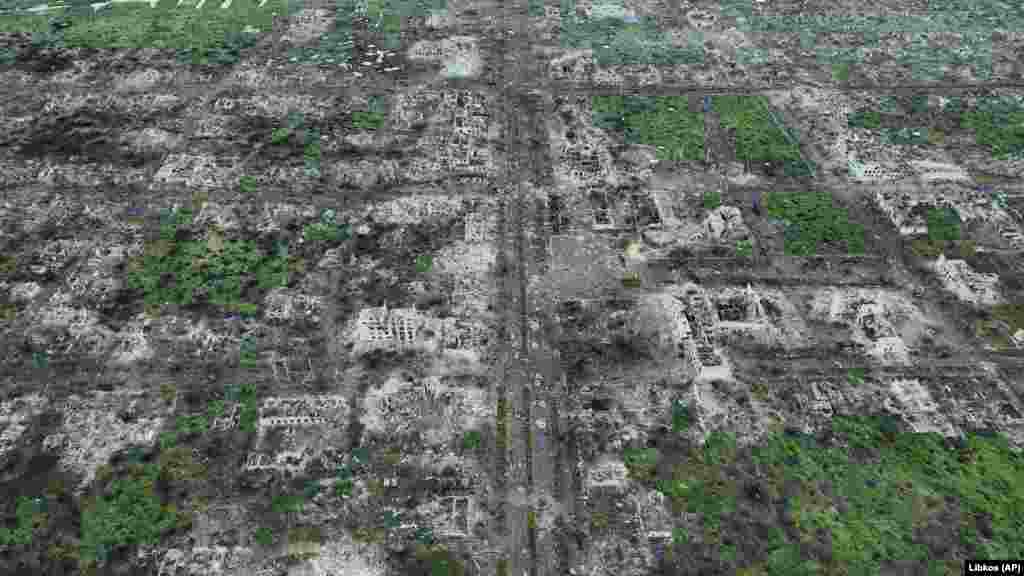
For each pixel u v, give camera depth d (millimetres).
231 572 129125
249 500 140625
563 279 192750
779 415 157875
